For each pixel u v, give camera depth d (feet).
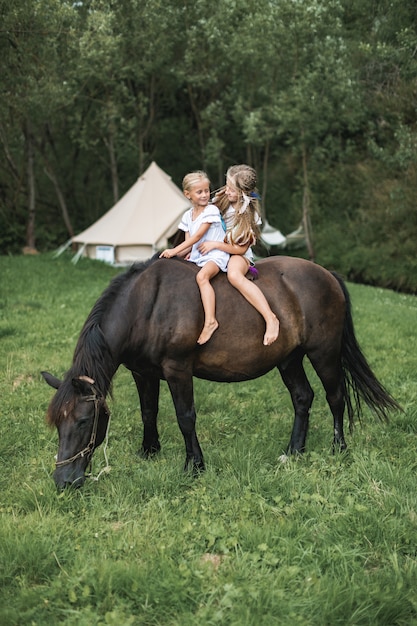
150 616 9.93
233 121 76.48
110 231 55.36
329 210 74.90
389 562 11.34
